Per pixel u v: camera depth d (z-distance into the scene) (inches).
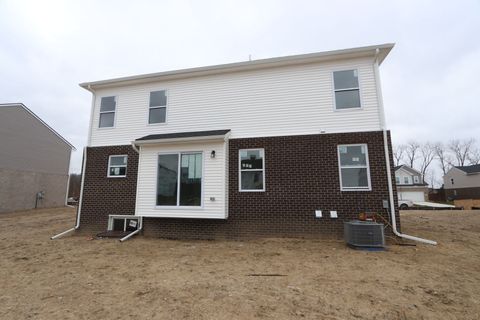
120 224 386.0
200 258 236.1
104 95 423.5
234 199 335.9
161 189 344.2
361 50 323.9
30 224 509.7
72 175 1520.7
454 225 433.1
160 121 394.6
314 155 325.1
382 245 256.5
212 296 146.9
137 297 147.6
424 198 1376.7
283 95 350.9
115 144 402.0
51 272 199.6
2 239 353.4
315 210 313.1
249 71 369.7
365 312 125.7
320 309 129.2
